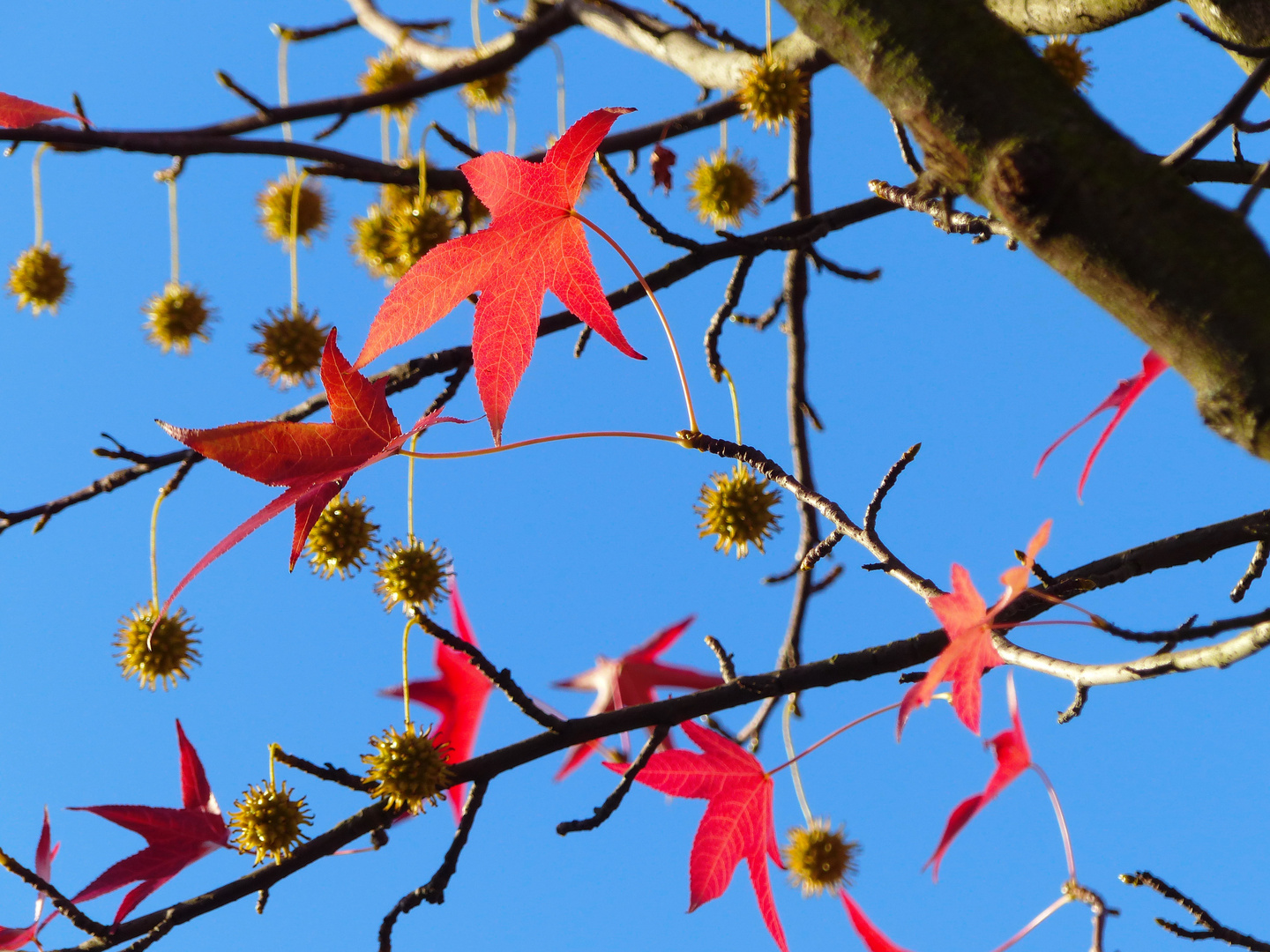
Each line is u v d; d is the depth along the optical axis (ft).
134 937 5.02
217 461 4.82
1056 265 3.33
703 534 5.44
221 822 5.12
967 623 4.73
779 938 5.03
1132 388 4.88
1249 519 5.01
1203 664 4.82
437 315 4.87
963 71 3.36
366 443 4.85
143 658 5.56
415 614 5.07
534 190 4.88
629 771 5.05
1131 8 5.18
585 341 5.47
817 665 5.07
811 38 3.74
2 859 5.00
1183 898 5.04
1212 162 5.26
